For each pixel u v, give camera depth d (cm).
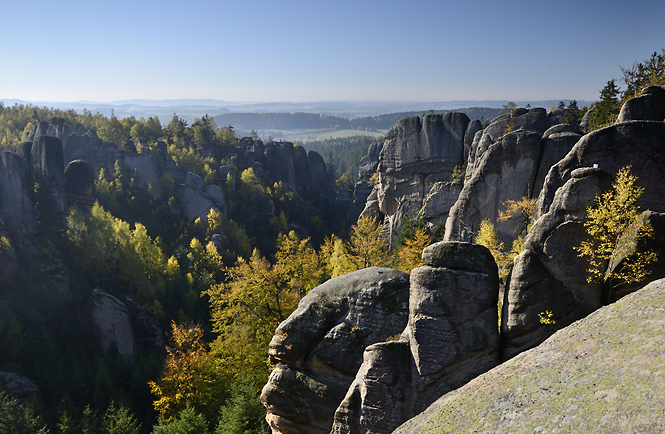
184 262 10500
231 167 16800
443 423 1275
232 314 3759
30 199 8862
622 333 1145
